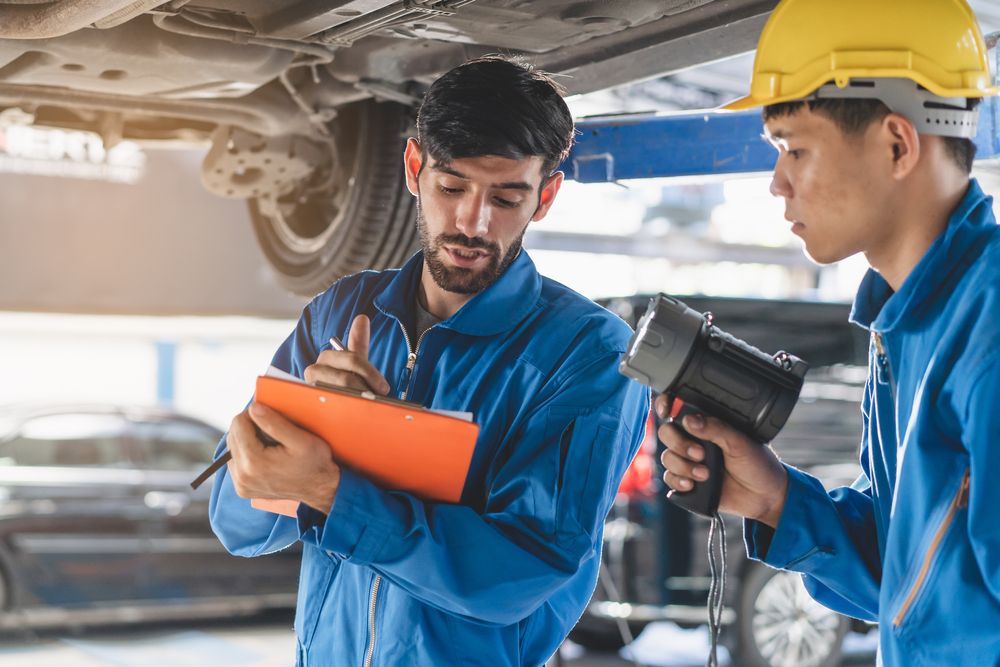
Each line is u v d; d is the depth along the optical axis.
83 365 11.95
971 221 1.07
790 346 4.68
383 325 1.50
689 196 13.70
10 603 4.95
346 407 1.15
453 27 1.68
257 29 1.66
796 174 1.11
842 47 1.07
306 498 1.19
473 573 1.21
